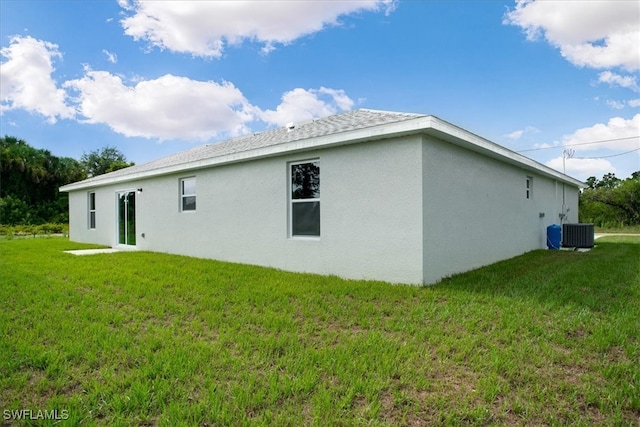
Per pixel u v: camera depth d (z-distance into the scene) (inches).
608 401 103.9
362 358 129.8
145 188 488.4
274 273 295.0
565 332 156.3
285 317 177.6
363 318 175.5
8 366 123.7
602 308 187.2
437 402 102.3
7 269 309.4
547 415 97.7
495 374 118.3
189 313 187.0
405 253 247.6
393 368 122.3
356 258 272.8
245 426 90.9
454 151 282.7
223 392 106.5
